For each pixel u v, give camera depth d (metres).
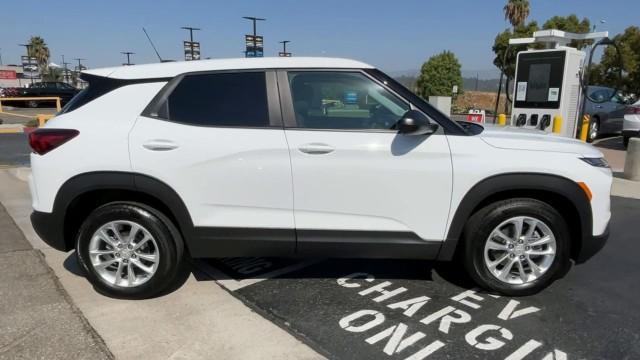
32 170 3.49
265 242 3.44
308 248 3.46
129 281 3.54
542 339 3.04
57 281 3.84
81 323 3.18
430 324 3.22
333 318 3.29
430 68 47.88
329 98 3.43
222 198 3.37
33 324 3.16
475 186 3.33
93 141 3.35
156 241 3.47
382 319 3.28
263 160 3.32
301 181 3.33
